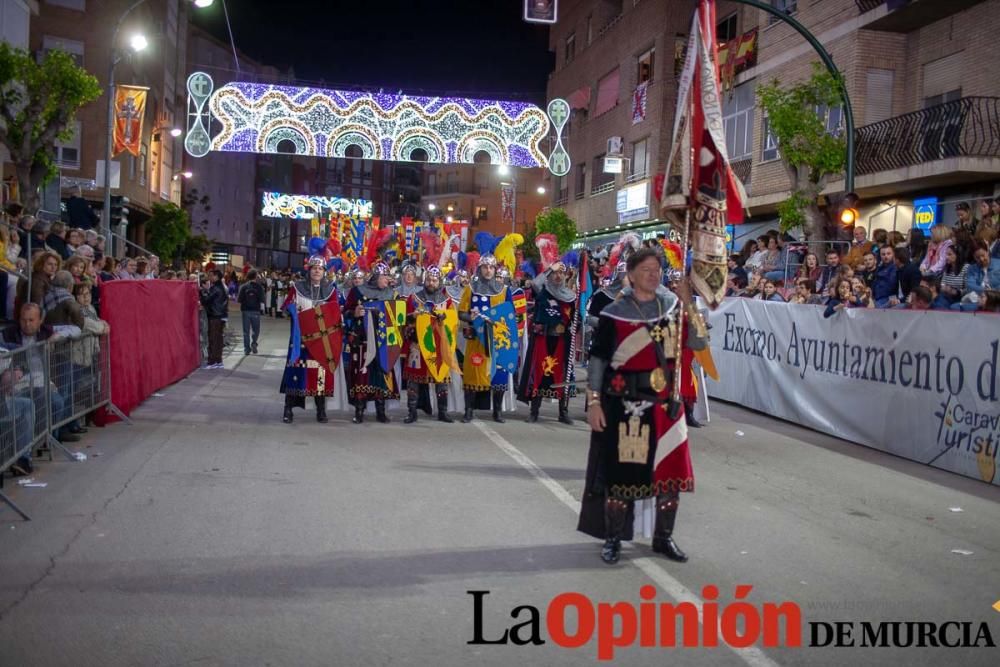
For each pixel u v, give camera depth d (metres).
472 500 7.02
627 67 33.00
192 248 43.41
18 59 18.30
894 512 7.16
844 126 19.89
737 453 9.55
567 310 11.20
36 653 4.04
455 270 13.45
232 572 5.17
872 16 19.31
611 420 5.45
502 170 67.88
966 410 8.66
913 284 12.34
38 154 18.67
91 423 9.98
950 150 17.05
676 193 5.51
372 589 4.95
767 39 23.84
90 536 5.82
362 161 85.69
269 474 7.73
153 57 39.50
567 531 6.23
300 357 10.45
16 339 7.95
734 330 13.66
